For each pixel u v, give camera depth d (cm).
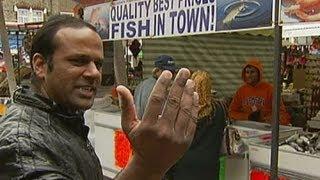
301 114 803
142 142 85
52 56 138
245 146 399
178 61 768
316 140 384
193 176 384
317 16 280
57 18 144
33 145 120
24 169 109
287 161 367
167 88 87
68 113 143
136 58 977
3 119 133
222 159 409
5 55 830
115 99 660
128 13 481
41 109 138
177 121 86
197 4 373
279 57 307
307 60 966
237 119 575
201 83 386
